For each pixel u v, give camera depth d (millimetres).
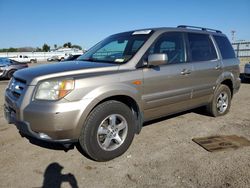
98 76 3504
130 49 4230
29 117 3250
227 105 5879
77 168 3453
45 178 3217
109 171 3373
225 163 3549
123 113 3744
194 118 5613
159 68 4203
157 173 3301
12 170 3402
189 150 3984
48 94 3227
